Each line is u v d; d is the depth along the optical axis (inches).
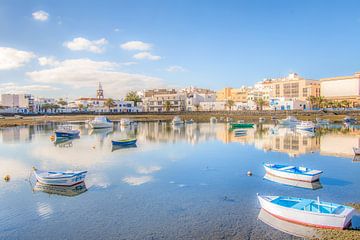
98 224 770.8
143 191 1043.3
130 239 687.1
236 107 7647.6
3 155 1798.7
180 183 1142.3
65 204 921.5
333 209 740.7
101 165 1482.5
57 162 1568.7
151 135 2972.4
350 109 5812.0
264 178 1206.9
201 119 5831.7
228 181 1165.7
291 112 5984.3
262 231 709.3
